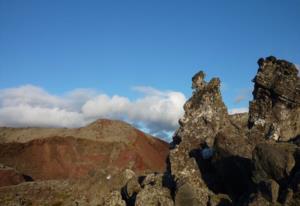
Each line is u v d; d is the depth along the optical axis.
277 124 43.50
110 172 51.91
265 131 43.97
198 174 42.53
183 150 46.25
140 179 50.28
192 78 51.62
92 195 49.09
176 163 44.47
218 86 50.09
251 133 43.47
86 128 161.62
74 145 149.38
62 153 145.62
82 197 49.22
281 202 31.11
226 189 39.94
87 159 145.00
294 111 43.72
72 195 50.03
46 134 158.12
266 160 34.00
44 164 141.12
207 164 43.59
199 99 49.84
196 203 36.53
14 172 106.38
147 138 161.62
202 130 47.69
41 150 145.75
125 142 152.12
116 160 143.62
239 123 50.00
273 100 44.88
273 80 44.72
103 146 150.00
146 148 155.00
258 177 34.59
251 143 40.97
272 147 34.34
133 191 44.91
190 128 48.50
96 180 50.94
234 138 40.59
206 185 41.12
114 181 50.03
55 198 50.25
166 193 39.19
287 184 32.34
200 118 48.56
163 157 155.75
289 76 44.25
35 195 51.47
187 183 37.69
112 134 157.00
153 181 44.28
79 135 156.12
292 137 42.81
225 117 48.47
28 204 50.12
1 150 145.50
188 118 49.53
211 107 48.50
